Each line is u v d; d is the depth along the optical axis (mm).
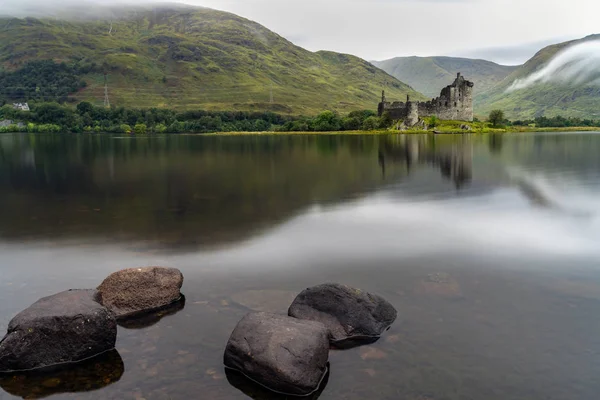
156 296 12023
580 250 16703
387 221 21484
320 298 11102
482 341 10250
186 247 17453
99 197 28656
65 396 8672
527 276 14078
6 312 11703
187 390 8797
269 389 8836
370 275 14258
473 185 32281
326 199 27438
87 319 9922
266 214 23312
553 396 8477
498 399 8398
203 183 34500
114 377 9203
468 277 14023
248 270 14797
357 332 10516
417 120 129875
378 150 65250
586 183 32688
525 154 56938
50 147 79875
